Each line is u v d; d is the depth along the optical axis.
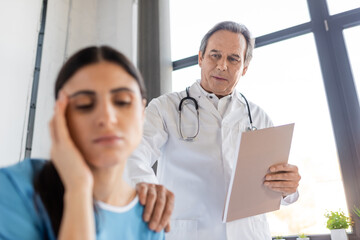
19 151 1.94
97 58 0.48
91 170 0.48
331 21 2.03
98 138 0.45
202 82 1.34
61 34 2.34
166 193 0.65
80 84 0.47
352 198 1.72
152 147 1.17
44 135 2.06
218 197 1.14
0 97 1.91
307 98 1.97
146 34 2.40
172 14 2.66
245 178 0.89
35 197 0.45
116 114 0.46
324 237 1.73
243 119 1.30
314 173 1.84
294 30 2.12
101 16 2.68
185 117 1.27
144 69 2.32
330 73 1.93
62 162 0.44
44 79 2.14
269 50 2.19
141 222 0.59
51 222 0.45
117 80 0.48
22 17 2.11
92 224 0.42
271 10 2.27
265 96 2.08
